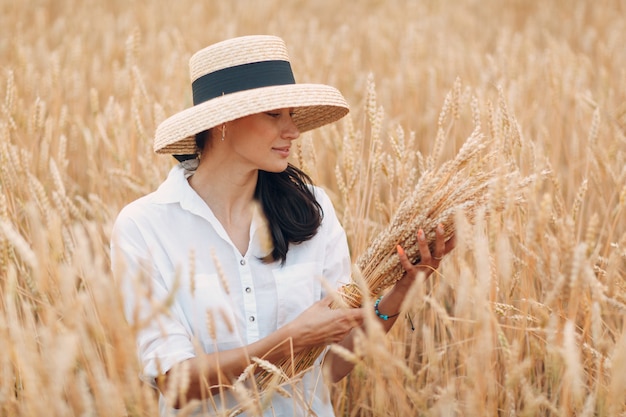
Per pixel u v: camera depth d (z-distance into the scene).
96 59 5.65
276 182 2.09
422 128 4.44
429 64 5.51
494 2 9.42
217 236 2.04
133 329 1.47
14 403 1.67
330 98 2.05
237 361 1.90
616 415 1.72
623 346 1.58
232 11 9.02
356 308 2.00
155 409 1.53
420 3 9.25
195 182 2.10
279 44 2.12
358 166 2.70
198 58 2.11
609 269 1.82
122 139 3.58
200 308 1.99
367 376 2.40
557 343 1.69
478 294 1.51
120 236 2.01
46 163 3.32
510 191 1.65
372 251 2.01
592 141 2.74
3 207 2.06
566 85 4.39
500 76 4.66
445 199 1.95
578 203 2.10
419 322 2.79
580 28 7.31
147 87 5.10
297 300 2.07
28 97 4.64
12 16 8.11
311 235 2.09
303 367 2.06
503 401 2.18
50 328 1.54
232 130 1.99
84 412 1.49
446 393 1.64
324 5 9.95
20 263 2.58
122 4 9.22
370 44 7.10
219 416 1.75
